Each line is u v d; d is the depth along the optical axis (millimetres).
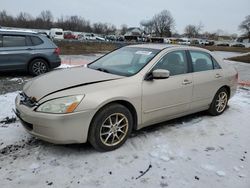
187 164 3352
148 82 3840
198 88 4613
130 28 92938
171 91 4125
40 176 2951
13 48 8344
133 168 3195
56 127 3104
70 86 3377
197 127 4574
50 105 3145
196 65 4695
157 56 4113
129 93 3582
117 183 2900
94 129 3346
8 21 77875
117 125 3580
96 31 94938
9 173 2973
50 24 86312
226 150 3787
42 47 8906
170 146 3797
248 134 4402
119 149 3617
